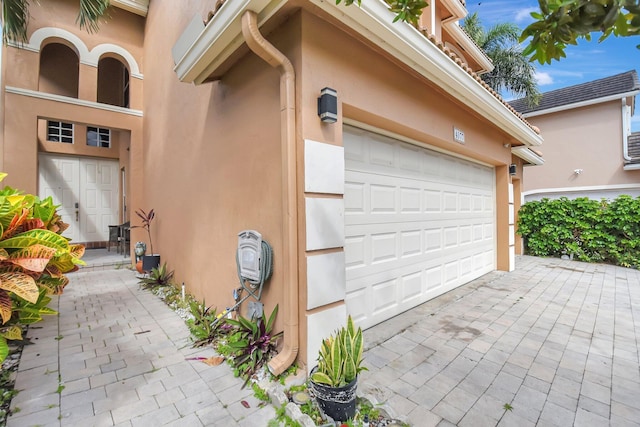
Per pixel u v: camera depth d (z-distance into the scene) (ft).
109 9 21.25
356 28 8.60
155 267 18.20
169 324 11.75
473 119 16.38
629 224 23.57
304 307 8.01
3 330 8.88
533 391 7.66
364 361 9.10
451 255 16.90
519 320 12.43
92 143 28.22
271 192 9.05
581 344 10.28
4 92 17.72
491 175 21.54
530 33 3.50
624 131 31.01
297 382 7.63
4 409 6.79
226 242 11.39
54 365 8.70
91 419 6.51
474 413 6.82
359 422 6.36
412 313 13.20
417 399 7.30
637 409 7.00
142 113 22.59
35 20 18.90
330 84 8.68
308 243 7.99
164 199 18.11
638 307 14.08
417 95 12.08
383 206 12.33
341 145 9.00
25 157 18.29
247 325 8.91
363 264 11.38
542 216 27.96
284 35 8.52
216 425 6.38
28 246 8.01
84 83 20.61
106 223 28.84
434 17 21.57
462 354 9.55
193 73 10.99
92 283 17.89
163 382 7.89
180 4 15.81
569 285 17.99
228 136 11.26
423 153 14.70
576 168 33.91
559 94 38.37
